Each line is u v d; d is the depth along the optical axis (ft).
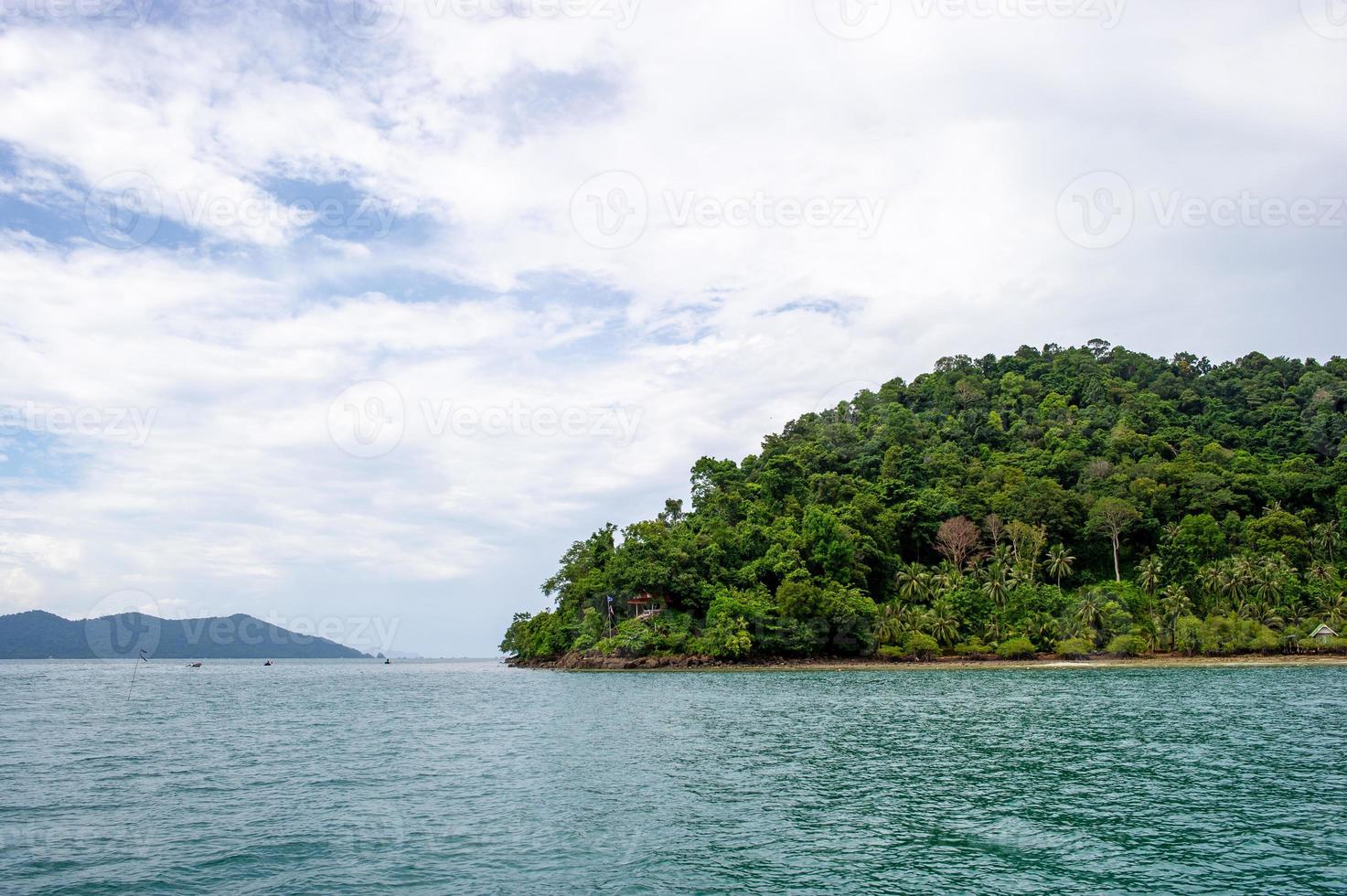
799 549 469.57
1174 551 467.52
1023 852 80.43
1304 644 399.44
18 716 222.89
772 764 130.11
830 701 233.76
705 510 540.93
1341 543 464.24
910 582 460.14
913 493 545.85
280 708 250.16
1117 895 68.59
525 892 70.13
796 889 70.64
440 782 118.93
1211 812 95.14
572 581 515.50
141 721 208.03
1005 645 415.85
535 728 184.85
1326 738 148.15
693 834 88.12
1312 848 80.64
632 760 136.36
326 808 101.76
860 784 113.19
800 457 623.77
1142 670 354.54
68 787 116.47
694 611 460.14
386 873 75.36
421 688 350.23
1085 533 500.33
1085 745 144.36
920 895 68.74
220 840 86.94
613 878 73.77
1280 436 618.44
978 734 160.45
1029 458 601.21
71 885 72.74
